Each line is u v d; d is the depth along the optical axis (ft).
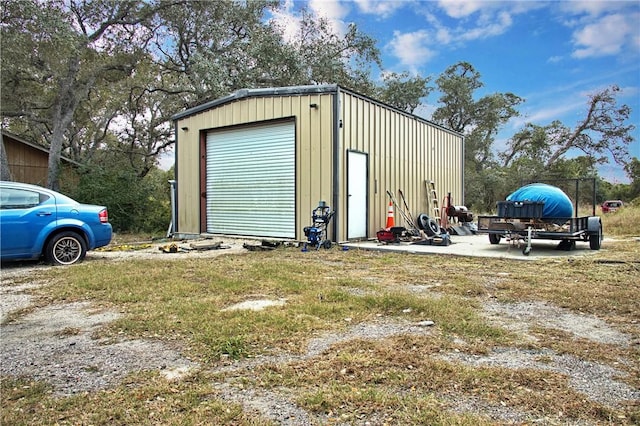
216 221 37.93
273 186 33.78
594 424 6.59
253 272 19.47
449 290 15.69
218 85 60.23
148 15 59.21
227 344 9.87
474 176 99.04
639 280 17.35
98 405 7.23
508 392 7.62
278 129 33.35
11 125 76.84
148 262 22.81
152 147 76.59
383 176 35.60
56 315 12.98
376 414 6.88
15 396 7.64
